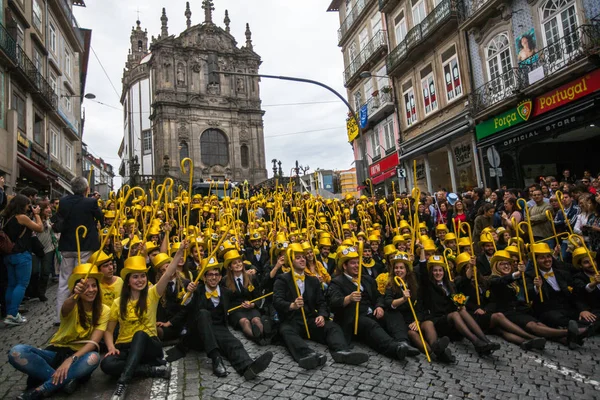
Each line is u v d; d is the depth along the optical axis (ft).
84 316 16.53
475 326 19.92
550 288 22.09
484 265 24.31
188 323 20.10
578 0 47.62
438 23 67.62
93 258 17.60
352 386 16.51
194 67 154.30
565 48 49.06
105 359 16.48
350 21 104.06
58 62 94.43
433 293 21.67
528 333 21.21
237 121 157.79
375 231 32.81
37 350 15.83
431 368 18.13
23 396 14.99
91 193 44.14
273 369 18.28
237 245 30.04
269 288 24.47
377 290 21.77
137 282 17.37
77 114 112.57
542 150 58.29
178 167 146.82
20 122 69.87
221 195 80.59
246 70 163.32
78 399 15.29
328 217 45.42
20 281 24.54
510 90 56.03
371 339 19.95
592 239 24.90
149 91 168.25
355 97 103.24
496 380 16.87
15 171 62.64
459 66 66.44
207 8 161.68
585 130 52.19
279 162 108.78
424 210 41.06
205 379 17.25
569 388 16.03
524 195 37.63
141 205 39.75
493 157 43.83
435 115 72.59
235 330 23.63
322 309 20.97
